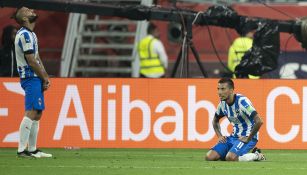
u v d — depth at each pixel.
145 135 44.34
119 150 43.34
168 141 44.25
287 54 60.16
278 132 44.03
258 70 50.25
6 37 49.25
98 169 31.75
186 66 49.66
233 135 36.44
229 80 35.78
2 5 50.41
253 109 35.47
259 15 62.94
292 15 62.75
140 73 57.47
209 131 44.19
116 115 44.34
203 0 62.19
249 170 31.67
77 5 51.03
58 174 29.83
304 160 37.56
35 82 35.97
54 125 44.34
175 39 62.78
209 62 62.69
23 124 36.28
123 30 63.16
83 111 44.31
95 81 44.25
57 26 62.97
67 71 60.59
